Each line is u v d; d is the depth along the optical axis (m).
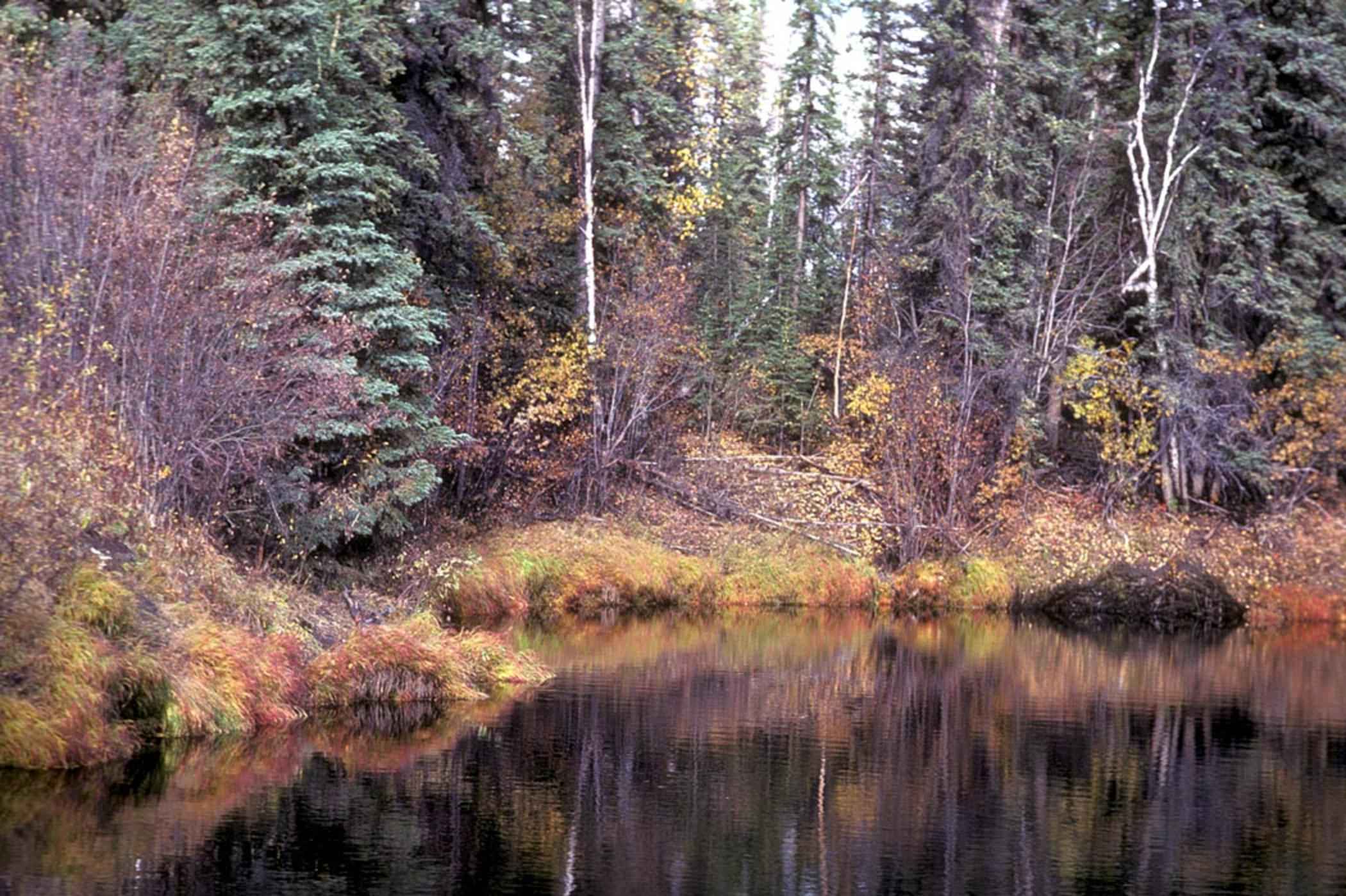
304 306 18.83
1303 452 31.12
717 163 39.34
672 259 31.70
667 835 10.72
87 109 17.91
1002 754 14.24
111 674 12.52
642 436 31.08
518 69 29.47
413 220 22.81
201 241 17.48
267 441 17.42
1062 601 29.36
